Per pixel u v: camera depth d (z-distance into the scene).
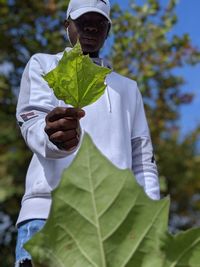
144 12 8.48
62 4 8.97
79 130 1.69
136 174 2.42
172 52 8.72
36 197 2.17
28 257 2.12
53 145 1.73
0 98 8.93
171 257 0.63
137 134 2.44
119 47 8.27
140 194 0.63
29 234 2.14
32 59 2.39
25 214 2.17
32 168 2.24
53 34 8.79
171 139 10.18
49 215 0.63
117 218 0.64
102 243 0.64
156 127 9.10
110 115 2.29
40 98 2.22
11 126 8.88
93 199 0.63
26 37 8.91
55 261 0.64
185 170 10.51
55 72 0.93
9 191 8.47
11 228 8.97
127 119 2.38
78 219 0.63
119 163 2.23
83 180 0.63
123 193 0.63
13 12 9.01
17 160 8.65
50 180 2.16
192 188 10.66
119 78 2.45
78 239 0.64
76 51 0.92
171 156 10.20
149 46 8.41
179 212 11.13
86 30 2.40
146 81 8.47
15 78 9.06
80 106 0.97
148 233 0.64
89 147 0.63
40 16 8.98
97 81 0.95
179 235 0.63
